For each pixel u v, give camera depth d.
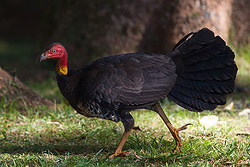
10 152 9.53
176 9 17.92
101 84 8.75
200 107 9.09
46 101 13.77
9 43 33.41
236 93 15.44
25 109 12.93
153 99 8.92
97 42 19.08
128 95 8.80
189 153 9.05
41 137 10.65
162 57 9.14
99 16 19.20
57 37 20.16
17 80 13.90
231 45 18.73
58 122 11.67
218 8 17.59
